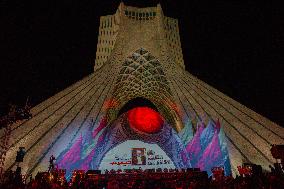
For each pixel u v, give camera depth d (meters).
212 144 26.38
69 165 24.22
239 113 26.53
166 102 40.84
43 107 25.81
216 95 29.16
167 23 39.72
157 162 30.92
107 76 32.28
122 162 30.38
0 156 18.16
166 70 35.34
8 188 13.18
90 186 15.39
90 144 27.77
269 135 23.77
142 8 39.28
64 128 25.53
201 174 17.19
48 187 13.95
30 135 23.12
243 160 22.78
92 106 29.09
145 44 36.09
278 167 14.77
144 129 34.06
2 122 17.92
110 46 39.09
